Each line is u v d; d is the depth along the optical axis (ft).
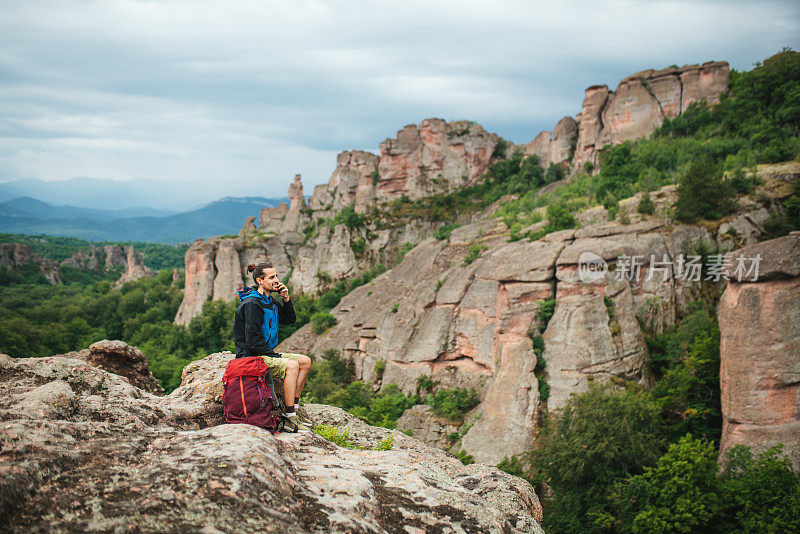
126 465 15.62
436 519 18.60
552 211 200.95
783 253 102.17
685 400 127.85
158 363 265.34
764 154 194.29
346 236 370.12
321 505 16.24
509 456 131.03
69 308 394.32
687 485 88.69
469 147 399.03
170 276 499.92
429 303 217.56
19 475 12.94
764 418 101.40
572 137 337.72
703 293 159.12
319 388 203.51
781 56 238.27
